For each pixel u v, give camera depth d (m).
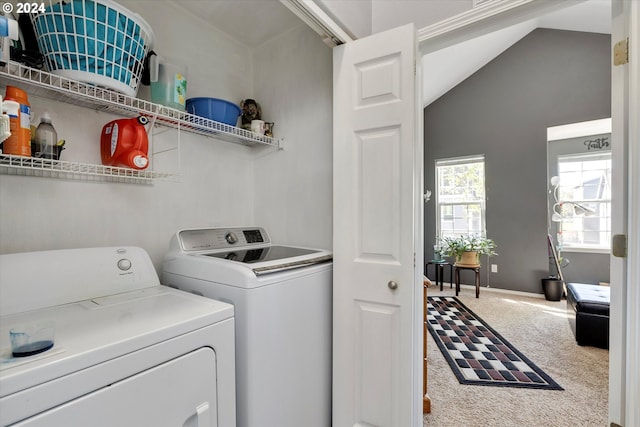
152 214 1.49
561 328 3.08
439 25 1.28
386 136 1.31
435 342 2.76
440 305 3.88
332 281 1.51
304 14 1.21
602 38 3.87
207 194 1.74
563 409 1.81
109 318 0.86
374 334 1.33
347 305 1.40
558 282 4.00
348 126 1.40
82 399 0.65
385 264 1.31
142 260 1.24
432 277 5.09
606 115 3.86
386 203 1.31
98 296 1.07
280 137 1.92
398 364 1.28
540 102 4.25
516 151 4.43
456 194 4.92
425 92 4.60
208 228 1.62
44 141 1.04
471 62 4.34
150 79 1.29
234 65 1.93
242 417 1.08
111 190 1.34
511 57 4.43
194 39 1.70
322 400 1.44
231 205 1.88
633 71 1.03
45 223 1.16
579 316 2.64
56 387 0.62
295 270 1.29
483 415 1.76
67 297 1.00
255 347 1.10
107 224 1.33
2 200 1.07
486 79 4.61
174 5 1.60
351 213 1.39
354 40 1.39
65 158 1.20
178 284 1.34
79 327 0.80
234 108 1.60
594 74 3.92
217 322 0.94
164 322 0.84
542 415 1.76
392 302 1.29
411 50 1.25
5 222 1.07
